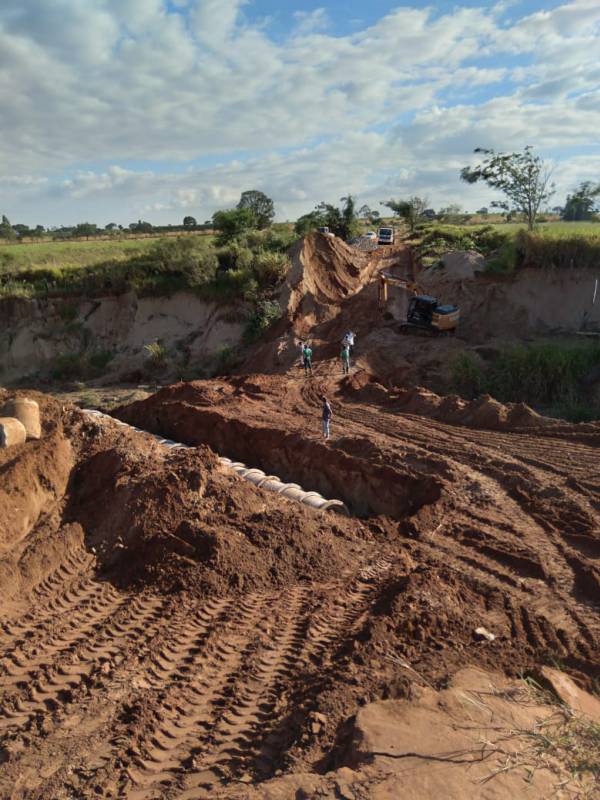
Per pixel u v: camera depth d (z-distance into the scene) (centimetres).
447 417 1767
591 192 3703
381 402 2042
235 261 3619
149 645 754
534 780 467
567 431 1525
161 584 895
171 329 3509
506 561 995
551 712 571
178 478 1077
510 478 1288
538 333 2572
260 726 607
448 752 503
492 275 2823
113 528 1008
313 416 1938
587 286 2600
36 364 3572
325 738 557
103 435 1258
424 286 3028
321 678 663
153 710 637
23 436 1146
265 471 1758
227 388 2322
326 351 2762
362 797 450
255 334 3169
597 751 501
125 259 3916
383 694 609
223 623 798
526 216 3656
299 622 805
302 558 973
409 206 5481
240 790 497
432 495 1284
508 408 1698
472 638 750
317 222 5544
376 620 755
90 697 661
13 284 3759
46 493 1075
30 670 709
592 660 712
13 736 608
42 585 891
